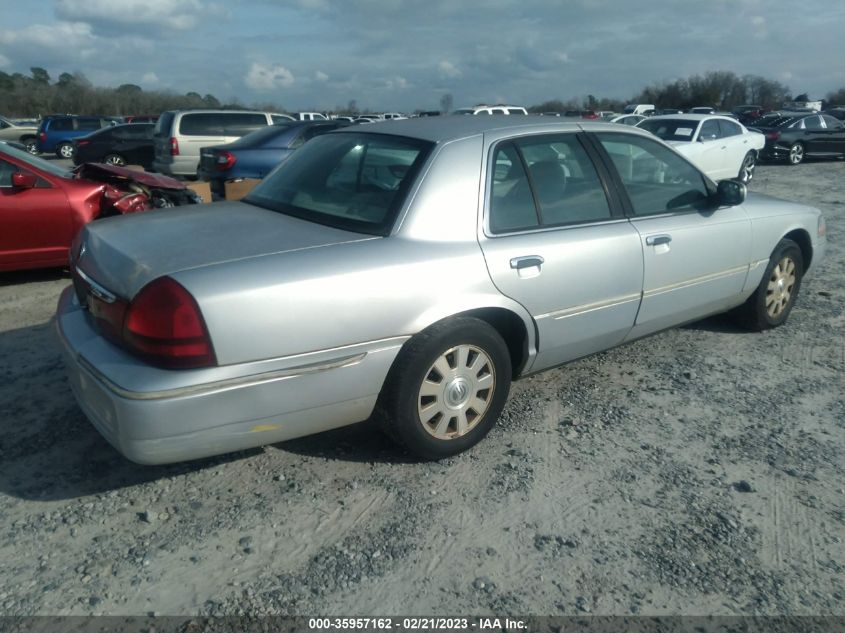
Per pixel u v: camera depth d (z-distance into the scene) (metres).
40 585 2.61
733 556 2.84
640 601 2.59
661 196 4.29
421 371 3.20
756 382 4.48
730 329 5.44
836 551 2.88
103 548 2.82
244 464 3.43
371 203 3.35
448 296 3.20
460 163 3.41
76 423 3.78
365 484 3.28
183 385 2.67
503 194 3.52
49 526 2.94
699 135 14.97
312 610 2.52
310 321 2.87
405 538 2.91
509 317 3.52
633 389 4.35
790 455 3.61
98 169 7.91
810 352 5.01
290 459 3.47
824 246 5.65
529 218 3.60
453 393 3.36
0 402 4.02
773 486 3.33
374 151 3.61
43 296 6.27
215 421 2.77
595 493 3.24
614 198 4.00
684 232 4.26
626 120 21.67
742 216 4.71
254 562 2.75
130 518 3.01
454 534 2.94
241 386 2.77
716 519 3.07
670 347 5.05
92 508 3.07
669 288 4.25
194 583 2.63
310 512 3.07
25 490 3.19
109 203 6.98
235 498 3.16
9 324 5.45
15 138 29.28
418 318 3.13
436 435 3.38
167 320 2.66
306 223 3.36
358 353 3.02
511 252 3.42
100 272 3.03
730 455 3.60
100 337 2.99
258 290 2.76
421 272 3.13
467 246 3.31
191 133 15.70
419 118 4.07
